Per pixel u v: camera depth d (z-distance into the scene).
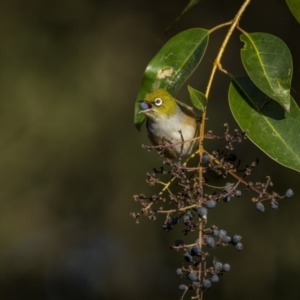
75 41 12.68
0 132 12.90
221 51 4.62
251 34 4.71
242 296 11.21
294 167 4.54
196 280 4.25
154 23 12.49
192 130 6.08
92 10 12.62
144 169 12.80
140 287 12.54
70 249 13.29
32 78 12.67
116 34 12.66
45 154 13.15
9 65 12.59
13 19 12.59
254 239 11.21
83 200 13.15
